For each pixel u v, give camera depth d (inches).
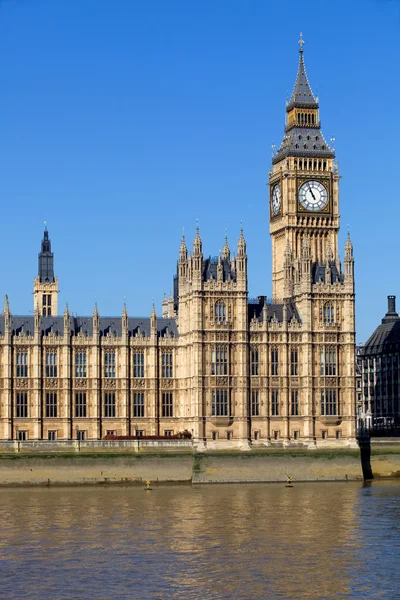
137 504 6579.7
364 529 5506.9
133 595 4114.2
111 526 5620.1
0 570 4512.8
